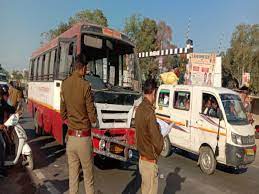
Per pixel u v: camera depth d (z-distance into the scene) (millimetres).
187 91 10602
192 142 10156
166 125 6043
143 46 34281
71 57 9055
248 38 40500
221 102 9305
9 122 8477
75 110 5293
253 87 37969
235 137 8914
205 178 8938
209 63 14430
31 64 17156
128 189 7445
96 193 7102
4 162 8188
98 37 9234
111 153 8070
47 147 11758
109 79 9547
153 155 4770
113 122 8422
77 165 5516
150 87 4746
